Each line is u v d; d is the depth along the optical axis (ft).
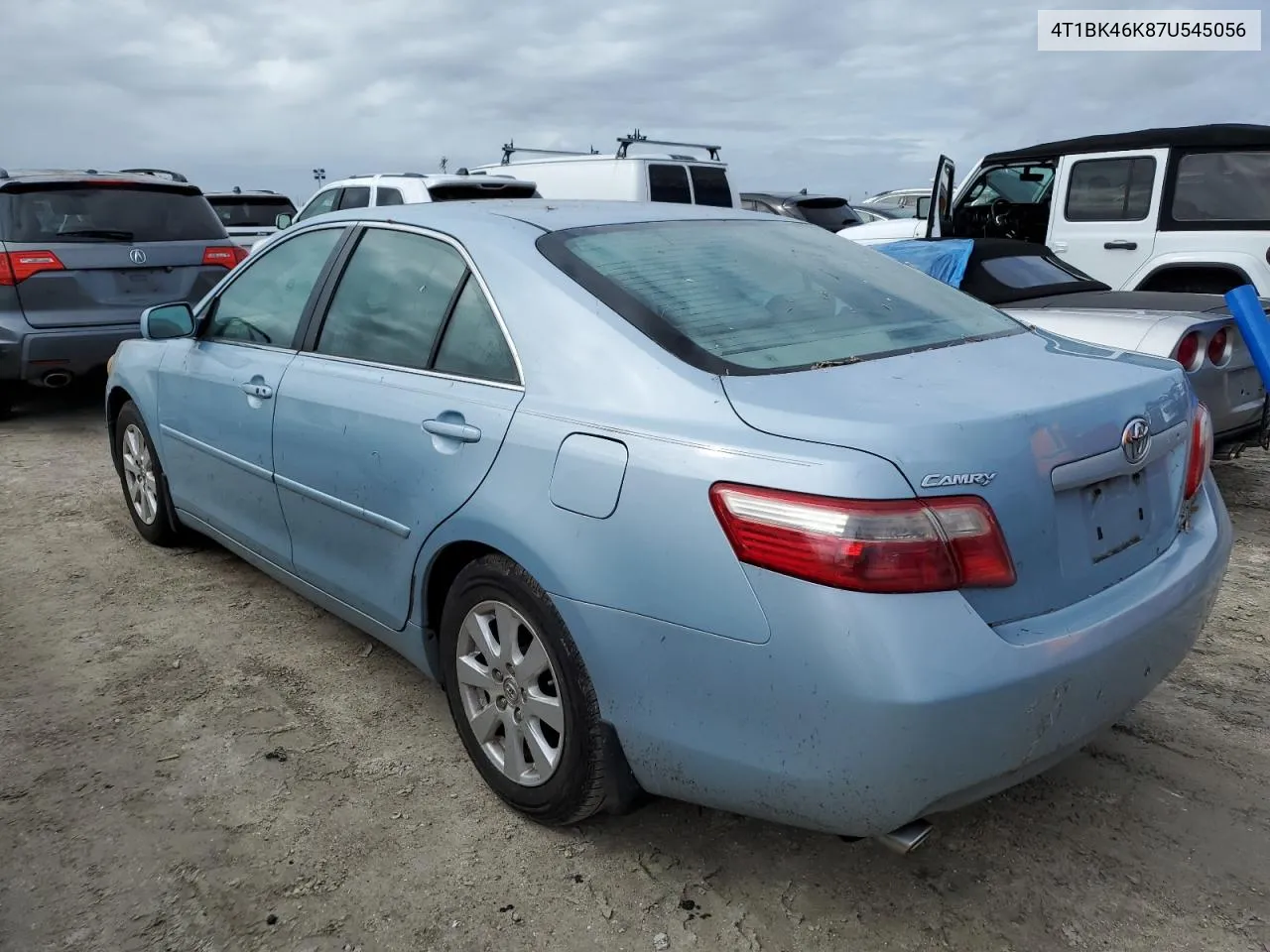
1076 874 8.22
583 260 8.83
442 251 9.78
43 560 15.19
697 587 6.89
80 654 12.10
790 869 8.32
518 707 8.59
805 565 6.41
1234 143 22.45
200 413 12.96
